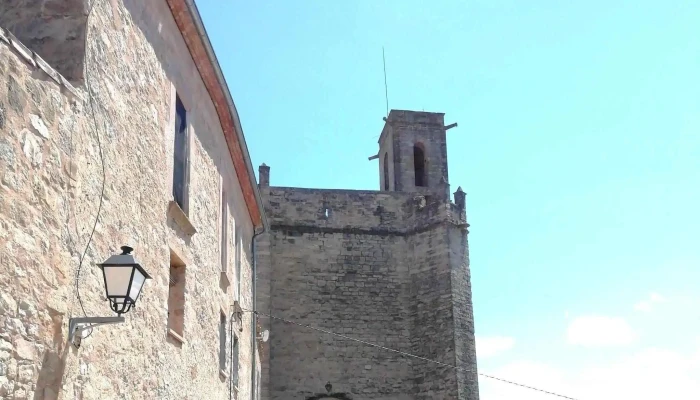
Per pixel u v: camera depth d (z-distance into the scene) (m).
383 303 33.59
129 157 9.25
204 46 12.73
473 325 32.78
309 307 32.91
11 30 7.97
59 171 7.12
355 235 34.31
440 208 33.97
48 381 6.80
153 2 10.60
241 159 17.91
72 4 8.00
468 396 31.12
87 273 7.73
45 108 6.90
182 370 11.55
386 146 40.66
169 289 11.63
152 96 10.42
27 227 6.49
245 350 19.75
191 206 12.46
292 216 34.00
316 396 31.64
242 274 19.70
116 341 8.52
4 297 6.09
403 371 32.62
